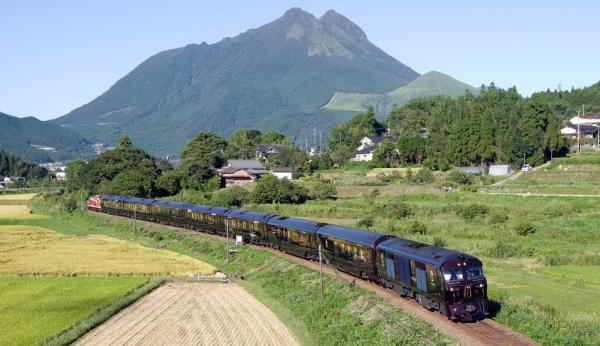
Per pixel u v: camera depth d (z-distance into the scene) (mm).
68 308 45562
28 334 38812
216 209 78000
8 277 58344
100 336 39062
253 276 56406
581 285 45969
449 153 138000
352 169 156250
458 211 83812
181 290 52500
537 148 128875
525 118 135750
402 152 153625
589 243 63781
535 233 68688
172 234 83625
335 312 39156
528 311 34188
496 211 81375
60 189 179250
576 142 151000
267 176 113188
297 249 56031
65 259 67375
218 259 67000
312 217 93125
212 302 47562
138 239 86000
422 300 35781
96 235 93312
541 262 55562
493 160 136375
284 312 42812
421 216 84875
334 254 48438
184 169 143875
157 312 44781
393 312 35531
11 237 87688
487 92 197875
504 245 59594
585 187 97750
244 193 112062
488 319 33625
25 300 48344
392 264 39062
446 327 32031
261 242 65125
